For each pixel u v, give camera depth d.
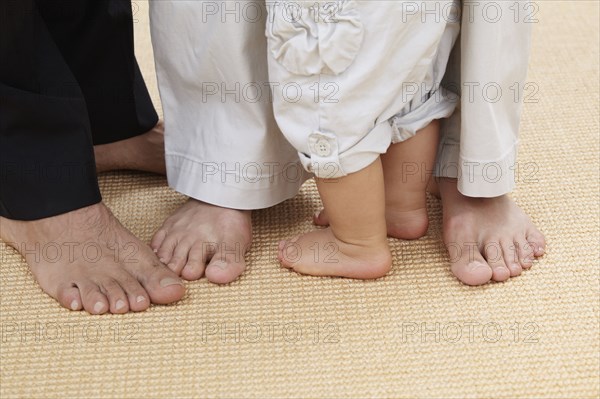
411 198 1.17
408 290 1.12
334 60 0.94
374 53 0.94
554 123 1.43
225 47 1.07
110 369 1.00
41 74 1.09
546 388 0.96
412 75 0.99
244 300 1.11
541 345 1.02
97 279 1.11
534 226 1.18
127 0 1.22
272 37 0.96
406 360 1.00
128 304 1.08
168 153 1.23
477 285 1.11
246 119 1.13
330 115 0.97
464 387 0.97
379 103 0.98
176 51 1.14
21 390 0.98
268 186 1.18
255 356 1.02
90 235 1.14
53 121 1.10
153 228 1.25
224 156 1.16
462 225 1.17
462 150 1.10
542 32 1.68
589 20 1.71
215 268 1.13
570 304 1.08
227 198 1.18
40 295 1.13
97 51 1.22
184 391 0.97
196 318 1.08
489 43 1.01
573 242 1.18
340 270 1.13
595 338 1.03
